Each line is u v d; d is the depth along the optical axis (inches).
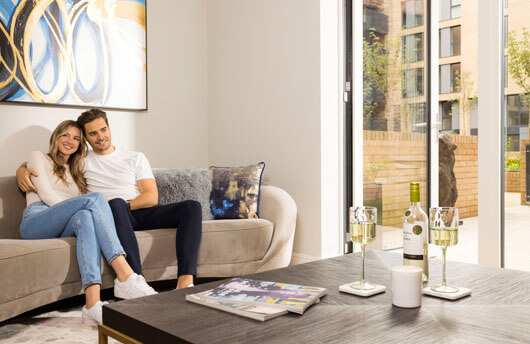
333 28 131.6
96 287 85.4
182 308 47.3
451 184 164.4
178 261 97.0
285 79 137.6
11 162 122.0
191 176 123.7
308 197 132.1
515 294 51.0
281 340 38.3
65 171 110.4
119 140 142.3
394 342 37.7
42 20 125.0
